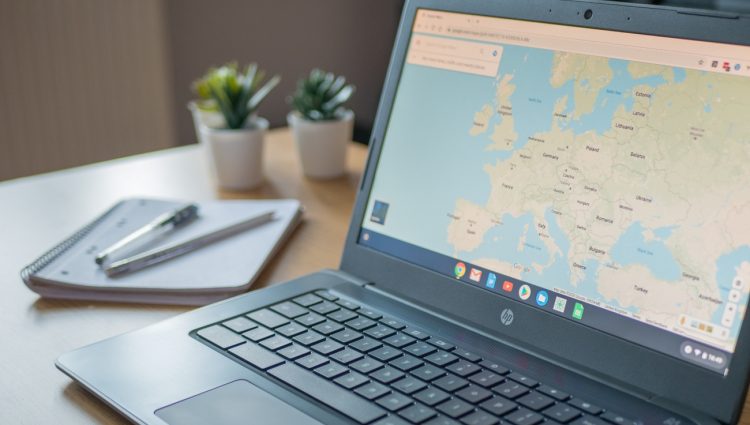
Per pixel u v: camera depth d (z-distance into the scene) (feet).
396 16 11.87
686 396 2.25
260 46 10.59
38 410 2.35
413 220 2.99
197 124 4.94
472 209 2.84
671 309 2.34
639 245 2.44
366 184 3.14
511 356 2.51
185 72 9.84
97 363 2.45
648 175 2.46
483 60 2.91
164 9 9.32
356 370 2.39
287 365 2.42
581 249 2.56
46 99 8.71
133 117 9.39
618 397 2.28
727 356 2.21
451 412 2.17
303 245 3.65
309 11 10.94
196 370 2.41
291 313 2.76
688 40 2.44
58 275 3.13
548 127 2.70
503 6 2.88
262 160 4.48
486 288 2.74
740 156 2.30
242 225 3.69
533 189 2.70
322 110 4.53
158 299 3.10
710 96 2.38
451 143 2.94
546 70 2.74
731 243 2.28
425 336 2.61
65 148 8.99
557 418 2.16
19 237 3.70
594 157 2.58
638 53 2.53
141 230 3.61
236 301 2.86
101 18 8.79
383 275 3.00
